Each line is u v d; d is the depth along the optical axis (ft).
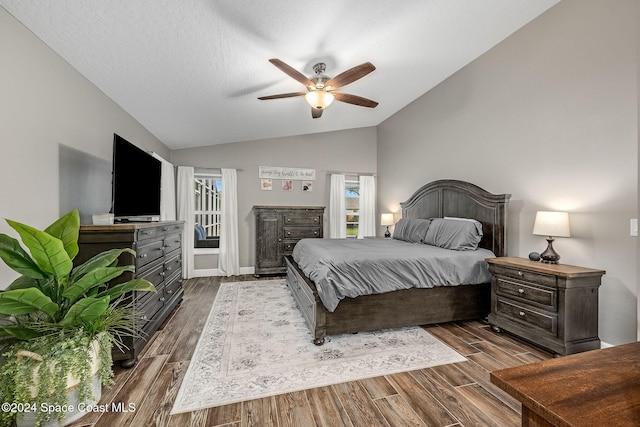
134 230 6.91
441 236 11.48
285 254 16.87
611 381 2.44
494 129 11.13
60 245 4.63
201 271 16.94
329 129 18.71
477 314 9.79
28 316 5.21
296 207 16.97
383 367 7.00
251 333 8.95
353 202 20.22
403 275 8.93
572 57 8.50
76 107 7.85
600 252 7.84
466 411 5.47
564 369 2.63
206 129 14.20
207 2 6.09
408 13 8.09
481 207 11.29
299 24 7.43
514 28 10.03
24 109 6.04
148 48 7.30
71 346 4.94
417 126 15.81
